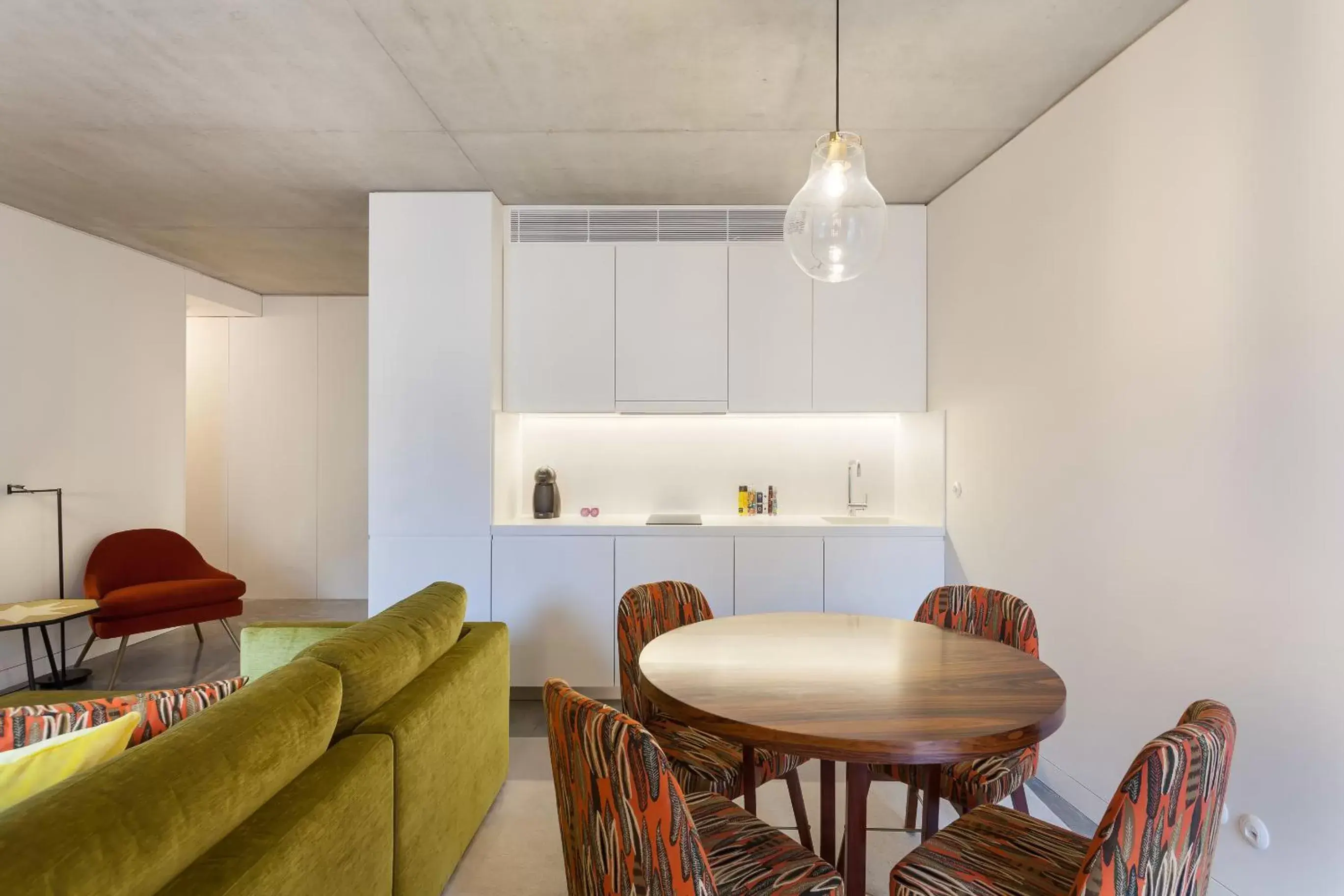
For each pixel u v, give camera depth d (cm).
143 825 94
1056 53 228
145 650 444
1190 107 198
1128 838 95
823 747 122
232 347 595
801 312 377
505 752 264
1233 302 184
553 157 310
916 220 377
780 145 298
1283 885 169
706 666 167
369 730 163
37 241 382
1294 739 167
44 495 388
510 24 212
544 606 356
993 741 124
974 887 126
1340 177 157
